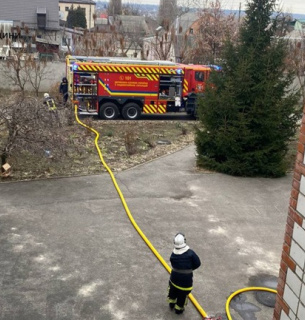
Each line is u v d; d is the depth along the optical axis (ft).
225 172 41.47
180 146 51.44
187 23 152.76
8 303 20.01
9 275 22.33
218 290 21.83
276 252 26.14
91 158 44.37
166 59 102.58
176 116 72.43
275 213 32.30
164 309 20.08
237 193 36.22
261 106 39.75
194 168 42.70
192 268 19.24
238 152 40.78
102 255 24.81
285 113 40.19
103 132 56.59
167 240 27.02
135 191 35.45
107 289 21.48
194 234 28.04
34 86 80.94
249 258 25.23
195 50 107.04
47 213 30.19
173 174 40.52
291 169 44.16
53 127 37.24
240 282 22.65
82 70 61.31
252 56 39.01
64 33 137.80
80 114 65.36
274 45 40.09
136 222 29.48
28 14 133.39
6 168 36.86
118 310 19.86
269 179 40.63
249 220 30.76
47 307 19.85
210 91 41.47
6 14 131.23
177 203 33.32
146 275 22.93
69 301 20.36
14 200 32.22
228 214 31.63
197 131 42.52
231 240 27.45
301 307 13.09
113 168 41.50
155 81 64.44
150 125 63.21
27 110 35.94
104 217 30.04
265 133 40.19
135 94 64.44
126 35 158.92
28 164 40.63
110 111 64.90
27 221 28.78
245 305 20.65
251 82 39.63
